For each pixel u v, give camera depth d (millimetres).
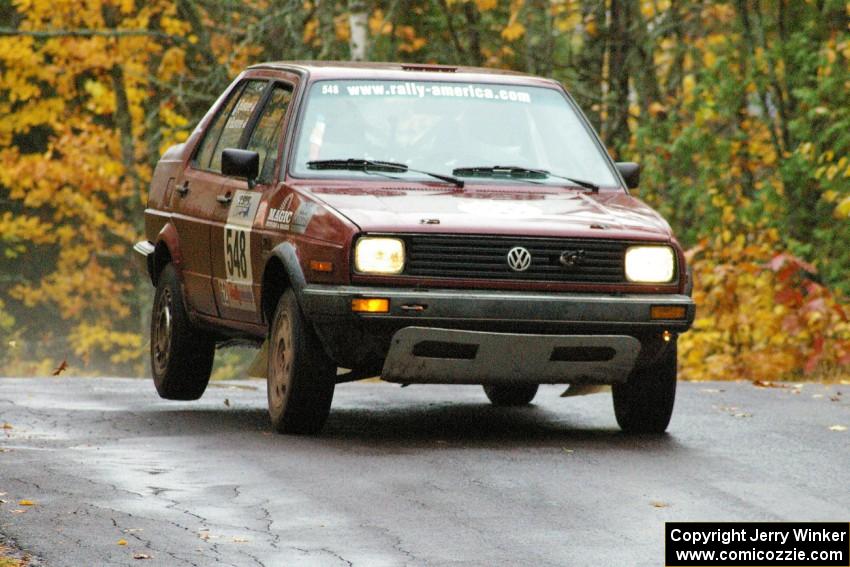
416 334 23969
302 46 65375
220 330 29469
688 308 24969
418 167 26922
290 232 25453
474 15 68062
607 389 27391
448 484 21484
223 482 21438
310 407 25453
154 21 74688
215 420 28359
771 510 20141
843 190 47812
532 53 64562
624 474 22453
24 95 76625
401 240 24219
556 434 26766
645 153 54969
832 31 52219
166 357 30859
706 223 51812
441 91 28031
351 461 23250
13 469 22250
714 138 52750
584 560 17250
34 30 74188
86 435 26109
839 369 43844
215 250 28656
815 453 24641
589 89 64250
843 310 43625
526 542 18062
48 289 86375
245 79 30500
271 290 26500
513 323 24234
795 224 51000
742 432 26984
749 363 44594
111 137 78688
